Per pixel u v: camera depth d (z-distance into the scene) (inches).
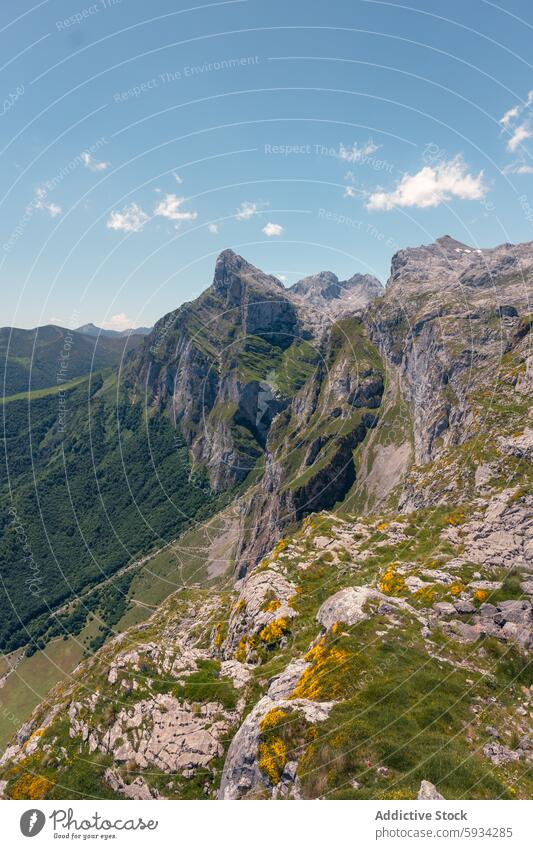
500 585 1817.2
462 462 3464.6
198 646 2800.2
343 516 3378.4
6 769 1626.5
